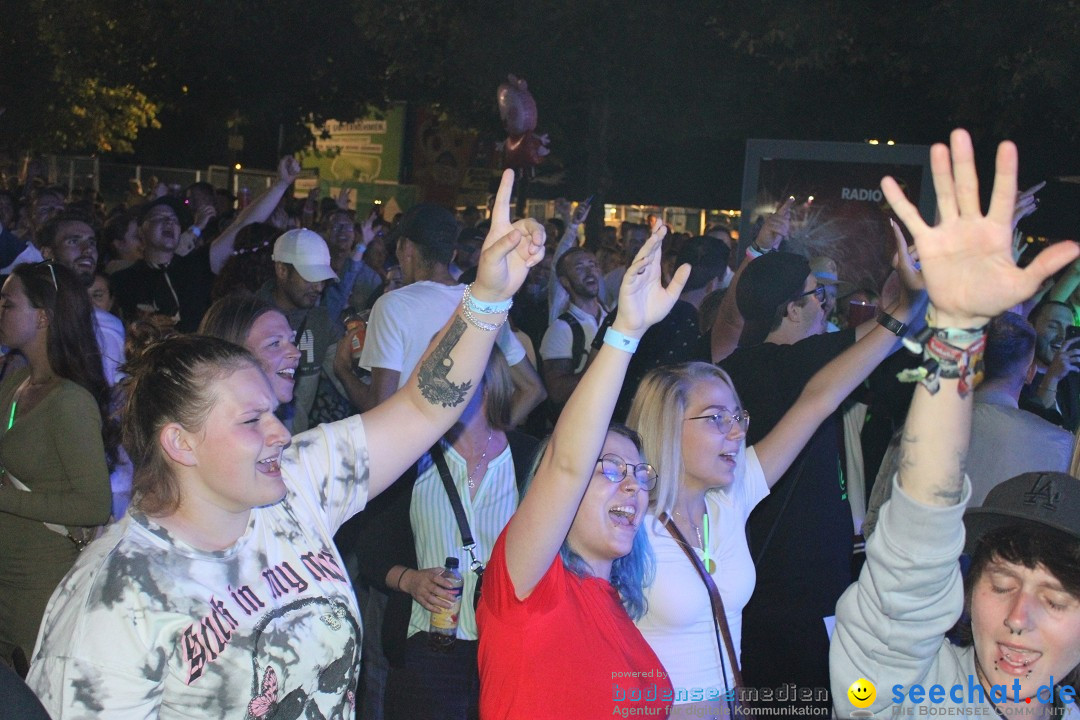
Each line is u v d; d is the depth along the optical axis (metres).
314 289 5.39
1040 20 13.64
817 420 3.44
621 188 21.81
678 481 3.06
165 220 7.13
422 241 4.97
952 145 1.76
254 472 2.23
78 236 6.20
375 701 3.94
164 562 2.18
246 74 22.55
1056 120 14.80
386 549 3.72
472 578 3.70
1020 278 1.73
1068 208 14.99
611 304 10.38
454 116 20.38
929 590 1.99
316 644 2.31
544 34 15.45
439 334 2.61
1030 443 4.21
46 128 25.89
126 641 2.09
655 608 2.94
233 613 2.21
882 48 14.84
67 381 3.81
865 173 8.97
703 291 6.61
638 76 15.90
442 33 16.61
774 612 3.76
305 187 26.00
